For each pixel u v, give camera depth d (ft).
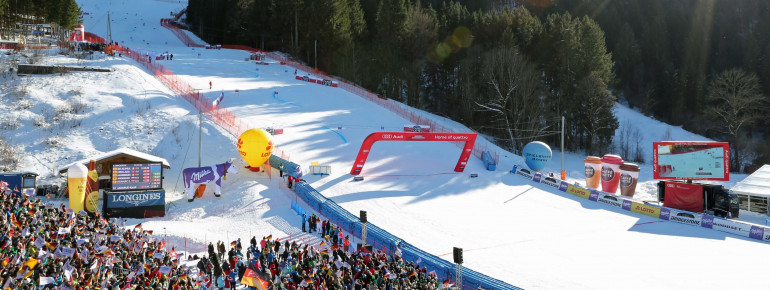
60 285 58.49
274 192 141.49
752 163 271.69
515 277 96.22
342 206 133.39
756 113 294.46
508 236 120.16
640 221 136.67
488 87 273.75
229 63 297.53
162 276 68.18
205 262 85.25
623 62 353.10
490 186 160.86
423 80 309.63
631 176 161.89
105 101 186.39
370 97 256.93
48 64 213.66
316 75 292.81
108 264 70.38
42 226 79.82
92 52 245.04
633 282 95.09
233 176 152.56
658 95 338.95
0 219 73.51
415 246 109.81
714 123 302.86
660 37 366.43
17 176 129.39
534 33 303.07
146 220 125.59
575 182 174.19
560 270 100.32
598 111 260.01
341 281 74.90
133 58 255.09
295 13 334.65
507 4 475.72
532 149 182.60
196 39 416.67
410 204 139.44
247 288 82.53
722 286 93.97
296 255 86.43
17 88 187.21
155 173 132.87
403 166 169.78
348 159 170.50
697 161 156.87
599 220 135.74
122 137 167.63
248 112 204.33
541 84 276.21
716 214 144.87
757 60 332.39
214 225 121.80
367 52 311.47
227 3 397.60
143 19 513.86
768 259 109.19
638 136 294.87
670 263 105.70
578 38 280.31
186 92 212.64
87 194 127.75
